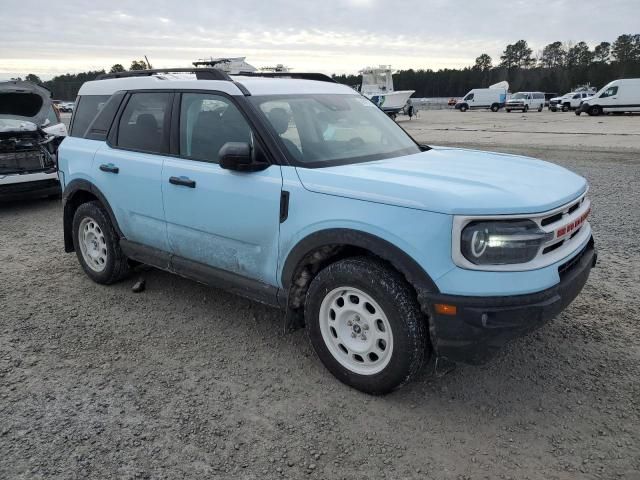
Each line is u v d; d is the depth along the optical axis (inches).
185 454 108.1
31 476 101.8
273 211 133.9
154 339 157.6
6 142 315.6
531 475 101.3
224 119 149.1
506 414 119.9
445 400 125.4
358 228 118.0
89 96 199.6
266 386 132.3
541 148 606.2
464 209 106.7
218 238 150.3
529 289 108.4
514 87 4416.8
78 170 192.2
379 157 149.3
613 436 111.5
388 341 119.4
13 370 140.3
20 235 275.3
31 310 178.4
